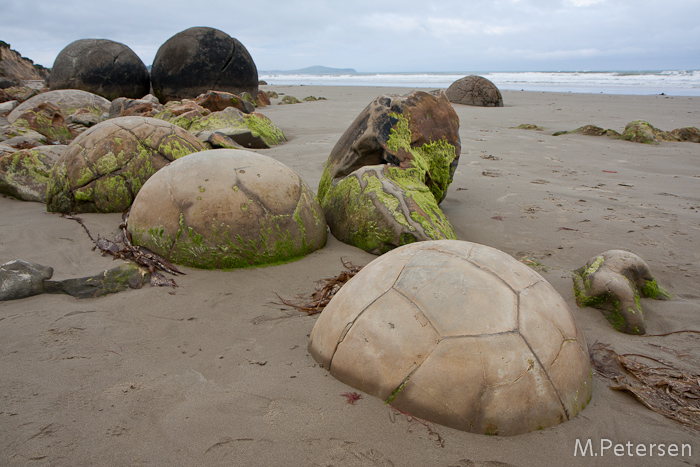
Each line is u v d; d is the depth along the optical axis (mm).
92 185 4207
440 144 4762
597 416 1946
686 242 4137
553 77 44406
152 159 4387
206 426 1794
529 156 7891
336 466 1627
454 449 1712
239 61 14289
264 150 7793
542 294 2037
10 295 2742
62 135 8789
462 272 1992
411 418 1844
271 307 2803
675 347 2566
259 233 3266
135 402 1921
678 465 1705
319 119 12016
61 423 1788
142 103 10273
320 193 4703
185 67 13625
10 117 10344
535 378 1819
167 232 3217
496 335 1819
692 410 2012
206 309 2752
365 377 1972
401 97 4621
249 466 1619
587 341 2609
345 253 3664
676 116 13055
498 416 1777
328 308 2275
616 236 4293
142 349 2326
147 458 1640
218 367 2188
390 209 3666
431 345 1841
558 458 1705
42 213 4340
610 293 2809
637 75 42969
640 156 7961
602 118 12844
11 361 2170
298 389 2012
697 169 7047
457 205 5203
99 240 3525
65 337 2393
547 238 4262
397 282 2045
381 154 4371
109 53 13945
